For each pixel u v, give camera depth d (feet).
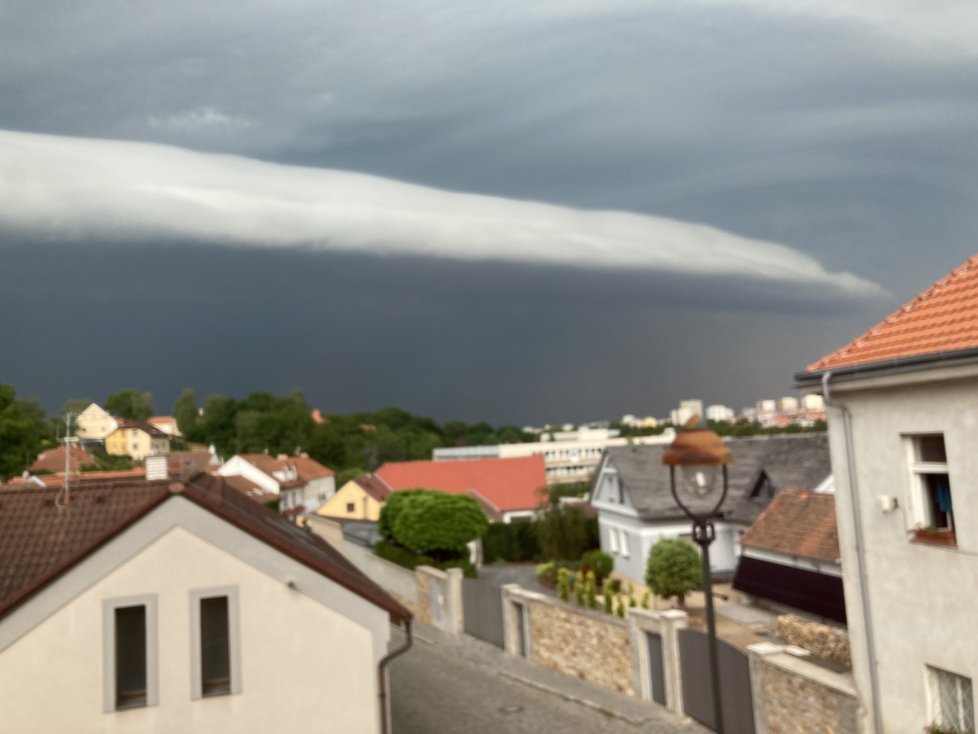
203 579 48.26
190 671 47.57
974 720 41.86
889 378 44.86
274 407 539.70
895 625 46.16
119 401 472.85
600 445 561.02
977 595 41.09
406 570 132.46
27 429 273.33
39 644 45.44
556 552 171.53
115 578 46.80
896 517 46.03
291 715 49.03
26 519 55.93
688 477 35.78
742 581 116.16
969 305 45.85
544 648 88.89
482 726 69.31
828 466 126.62
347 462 513.04
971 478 41.27
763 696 56.18
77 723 45.47
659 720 66.23
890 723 46.57
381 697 50.57
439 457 556.92
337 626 50.34
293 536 62.49
